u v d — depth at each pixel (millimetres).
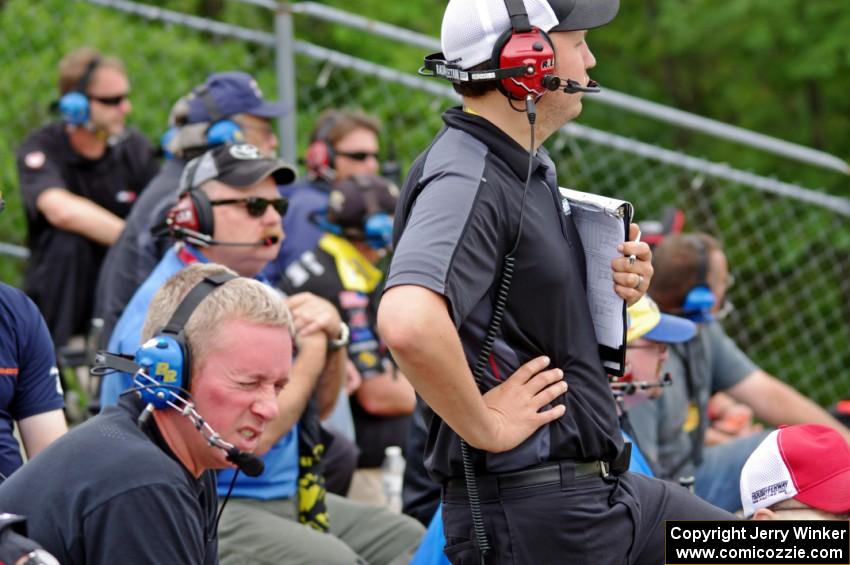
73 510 7992
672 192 25625
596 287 9641
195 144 16562
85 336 19000
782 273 25922
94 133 19328
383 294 8727
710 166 21516
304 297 13062
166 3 32812
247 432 8570
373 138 19125
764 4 37531
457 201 8914
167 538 8047
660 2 40156
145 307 12516
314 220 17031
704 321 15625
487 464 9297
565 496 9305
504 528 9312
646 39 40750
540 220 9227
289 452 12961
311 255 16719
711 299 15539
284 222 17172
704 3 38469
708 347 16125
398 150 22344
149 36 23469
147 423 8516
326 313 12984
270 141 17453
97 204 19594
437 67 9570
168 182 16375
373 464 17234
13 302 10812
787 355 24891
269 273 17062
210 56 23344
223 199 12938
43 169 19031
